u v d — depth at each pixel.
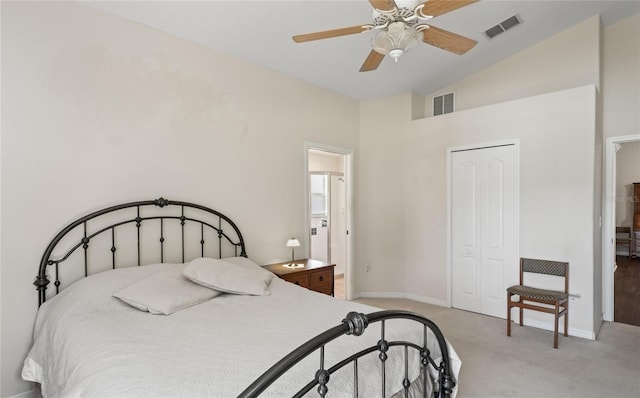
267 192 3.50
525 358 2.76
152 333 1.60
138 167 2.59
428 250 4.36
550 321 3.39
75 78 2.29
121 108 2.50
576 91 3.24
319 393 1.11
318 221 5.79
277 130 3.61
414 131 4.48
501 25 3.42
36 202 2.15
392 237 4.61
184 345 1.45
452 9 1.65
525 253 3.55
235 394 1.07
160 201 2.67
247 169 3.32
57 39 2.22
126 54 2.53
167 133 2.75
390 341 1.53
